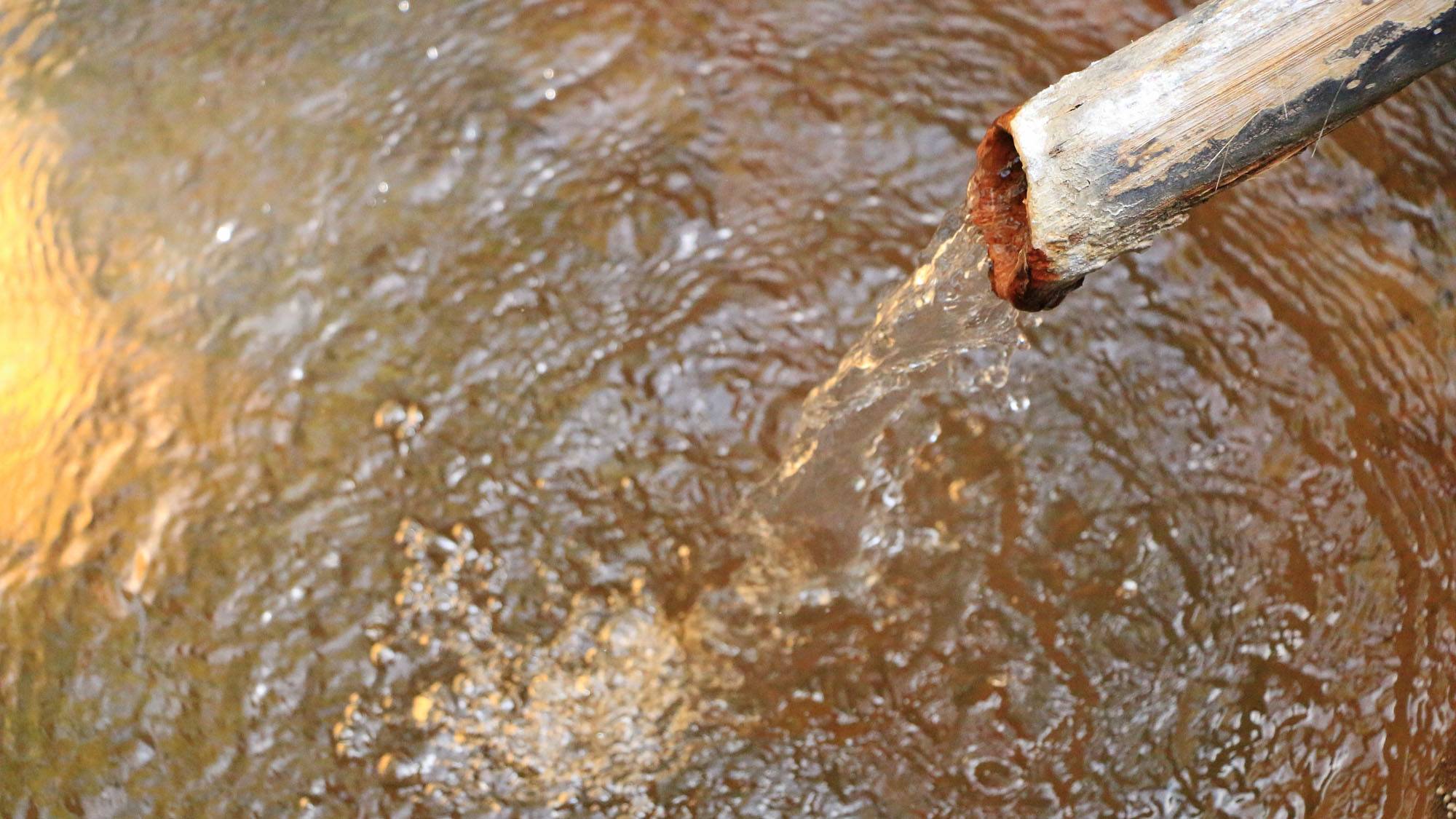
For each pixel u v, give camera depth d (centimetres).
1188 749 182
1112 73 141
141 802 182
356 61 252
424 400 213
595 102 246
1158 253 214
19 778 183
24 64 253
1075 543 194
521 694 190
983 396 207
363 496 203
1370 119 213
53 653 190
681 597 196
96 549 196
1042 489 199
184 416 211
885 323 184
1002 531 197
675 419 212
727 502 204
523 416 212
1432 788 170
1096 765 183
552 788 185
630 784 185
